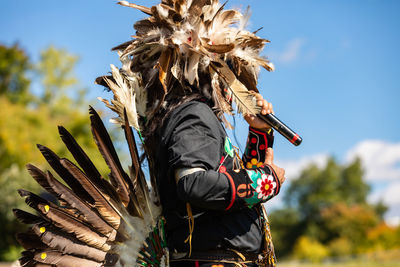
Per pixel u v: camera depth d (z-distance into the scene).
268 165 2.25
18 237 2.12
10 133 27.00
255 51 2.46
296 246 60.50
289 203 74.69
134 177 2.28
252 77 2.52
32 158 26.69
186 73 2.24
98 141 2.20
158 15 2.31
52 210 2.09
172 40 2.22
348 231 61.00
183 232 2.20
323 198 71.44
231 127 2.49
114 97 2.39
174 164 2.07
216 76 2.35
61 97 39.34
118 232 2.21
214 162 2.10
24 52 40.16
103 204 2.19
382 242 56.31
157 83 2.34
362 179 77.44
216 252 2.17
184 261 2.21
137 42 2.33
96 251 2.16
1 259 16.25
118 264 2.19
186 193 2.02
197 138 2.10
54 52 39.97
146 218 2.28
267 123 2.43
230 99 2.47
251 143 2.61
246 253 2.20
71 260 2.12
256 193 2.11
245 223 2.21
